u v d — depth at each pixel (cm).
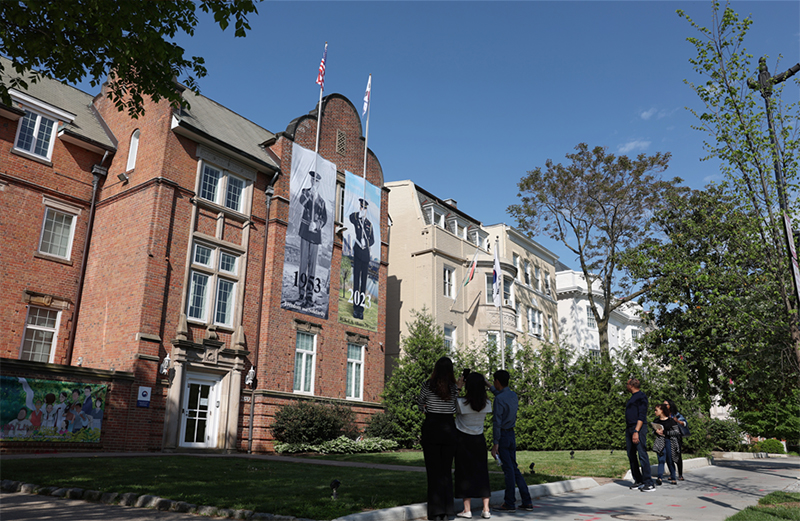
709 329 2227
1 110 1897
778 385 2828
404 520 679
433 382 689
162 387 1831
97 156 2177
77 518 641
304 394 2250
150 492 791
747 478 1345
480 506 790
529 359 2677
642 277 2883
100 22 898
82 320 2014
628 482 1161
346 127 2731
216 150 2130
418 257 3241
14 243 1898
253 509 668
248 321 2142
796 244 1080
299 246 2344
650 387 2359
